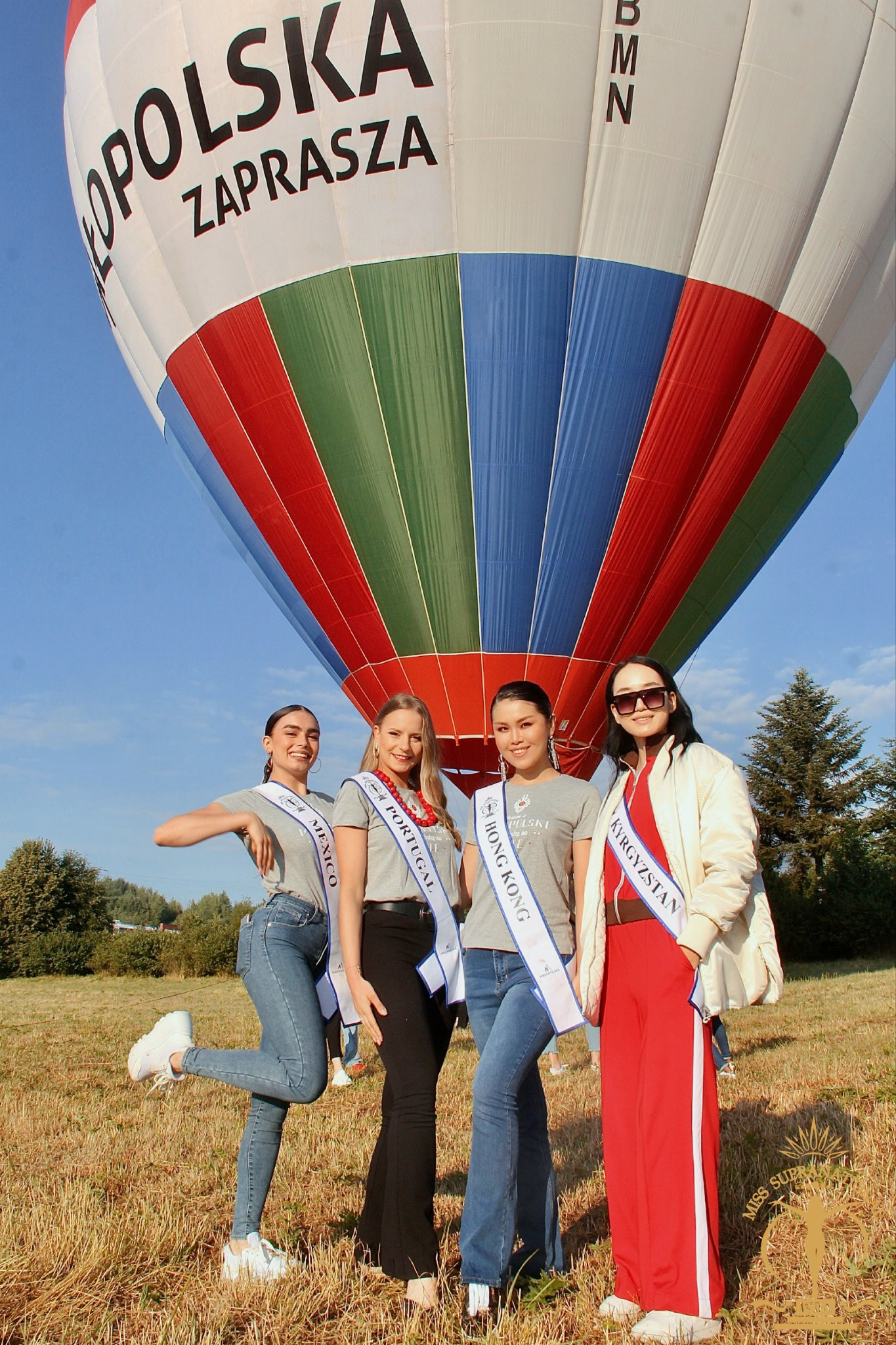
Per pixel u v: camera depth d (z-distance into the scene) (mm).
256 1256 3551
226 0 11211
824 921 34125
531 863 3646
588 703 12766
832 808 39344
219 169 11641
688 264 11547
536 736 3842
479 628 12422
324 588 12891
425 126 10938
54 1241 3848
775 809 40125
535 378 11609
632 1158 3295
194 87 11508
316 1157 5387
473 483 11984
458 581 12297
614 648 12656
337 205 11336
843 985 19047
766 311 11938
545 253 11312
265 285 11820
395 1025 3498
